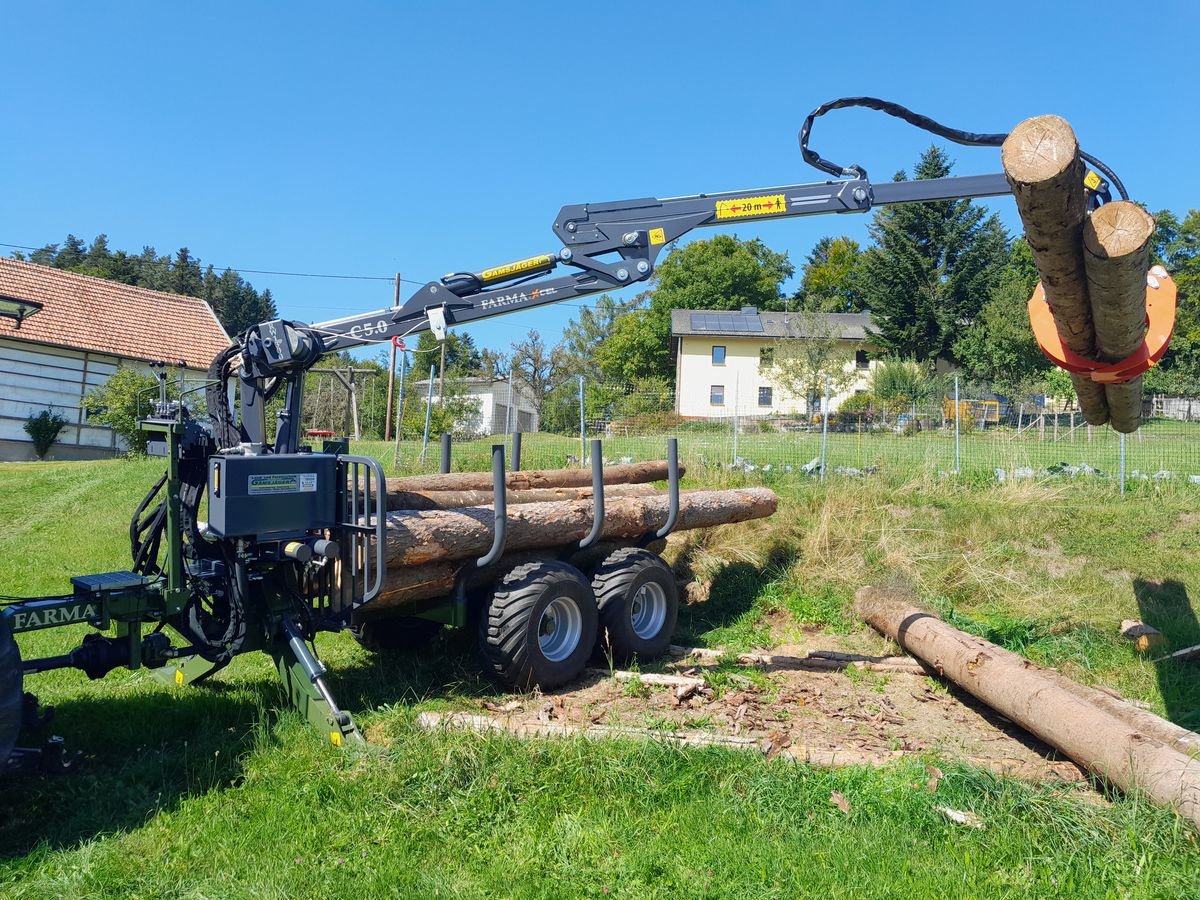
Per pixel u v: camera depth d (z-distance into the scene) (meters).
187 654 5.00
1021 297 35.75
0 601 4.44
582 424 14.05
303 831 3.86
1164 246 46.81
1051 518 10.26
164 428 4.82
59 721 5.18
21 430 24.11
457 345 67.81
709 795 4.26
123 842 3.78
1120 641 7.47
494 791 4.17
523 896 3.44
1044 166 3.33
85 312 26.45
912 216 39.31
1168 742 4.64
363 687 5.90
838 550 9.46
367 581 5.17
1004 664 5.70
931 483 11.73
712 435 15.87
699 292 56.28
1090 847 3.78
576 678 6.25
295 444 5.61
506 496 6.71
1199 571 8.92
